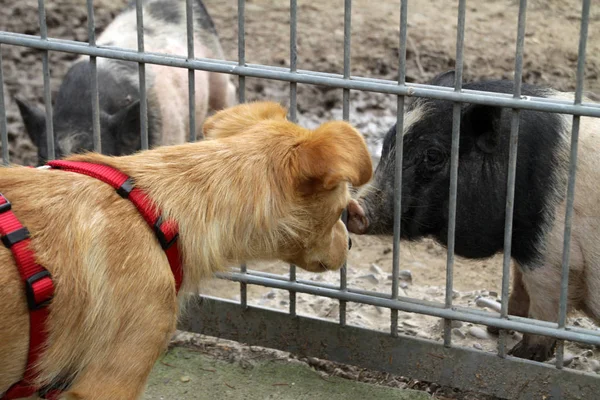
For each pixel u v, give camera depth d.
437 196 4.14
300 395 3.94
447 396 4.03
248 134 3.03
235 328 4.27
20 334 2.70
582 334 3.62
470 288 5.51
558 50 8.15
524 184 3.95
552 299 4.05
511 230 3.66
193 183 2.90
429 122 4.09
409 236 4.26
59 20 8.44
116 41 6.39
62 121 5.70
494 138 3.94
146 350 2.80
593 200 3.85
